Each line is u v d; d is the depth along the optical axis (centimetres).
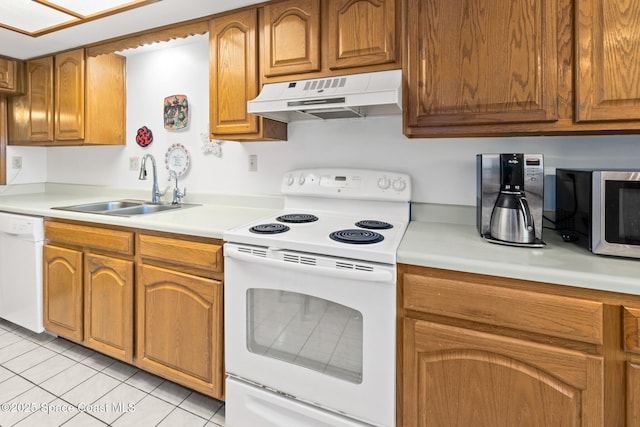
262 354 136
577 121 112
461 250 114
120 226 169
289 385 131
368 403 118
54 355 197
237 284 138
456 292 105
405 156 172
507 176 124
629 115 105
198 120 224
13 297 213
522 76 118
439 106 130
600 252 105
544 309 95
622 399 90
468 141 161
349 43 145
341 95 135
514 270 98
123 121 250
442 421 110
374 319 115
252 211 195
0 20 187
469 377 106
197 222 159
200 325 148
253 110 152
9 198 251
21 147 280
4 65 245
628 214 101
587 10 108
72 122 233
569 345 95
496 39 121
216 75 178
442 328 108
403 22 136
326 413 126
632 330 87
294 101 144
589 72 109
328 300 122
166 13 175
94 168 268
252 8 166
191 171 228
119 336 172
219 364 145
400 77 136
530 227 117
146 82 240
